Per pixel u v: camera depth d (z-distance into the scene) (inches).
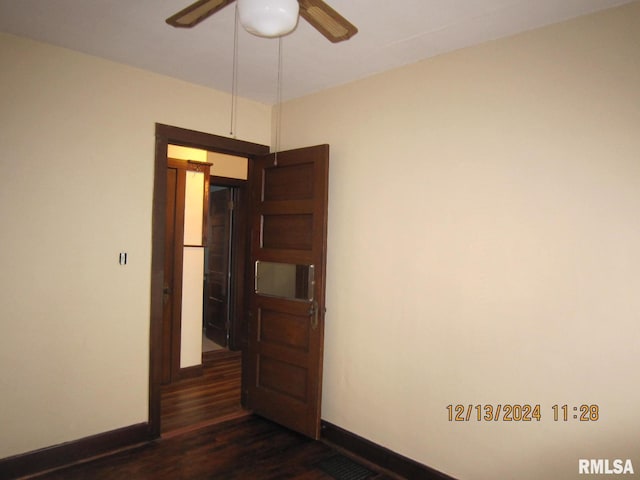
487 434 88.7
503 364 86.8
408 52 97.8
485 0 75.3
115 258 108.7
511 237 86.2
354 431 113.1
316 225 116.4
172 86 117.6
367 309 111.3
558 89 80.8
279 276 127.3
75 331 103.0
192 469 101.3
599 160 75.9
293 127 132.9
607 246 74.9
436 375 97.0
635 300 72.0
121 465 102.0
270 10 55.6
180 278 162.9
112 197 107.9
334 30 68.2
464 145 93.5
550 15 79.1
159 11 83.0
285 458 108.3
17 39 94.2
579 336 77.6
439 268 97.1
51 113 98.7
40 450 98.3
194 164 165.9
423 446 98.7
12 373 95.0
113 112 107.7
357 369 113.1
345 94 118.3
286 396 123.9
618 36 74.2
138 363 113.3
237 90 126.3
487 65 90.4
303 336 119.7
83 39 95.7
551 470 80.5
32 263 96.8
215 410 136.9
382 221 108.6
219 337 213.6
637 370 71.7
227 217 209.0
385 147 108.4
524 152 84.7
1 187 92.7
